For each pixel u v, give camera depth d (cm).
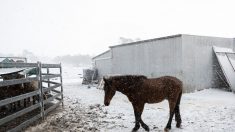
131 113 940
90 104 1173
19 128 638
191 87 1478
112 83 652
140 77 656
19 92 910
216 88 1597
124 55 1945
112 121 801
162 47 1573
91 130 689
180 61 1453
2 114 845
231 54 1667
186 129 686
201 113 902
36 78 763
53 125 736
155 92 648
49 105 1058
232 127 703
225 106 1033
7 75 907
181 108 1015
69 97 1463
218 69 1614
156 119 827
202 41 1551
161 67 1590
